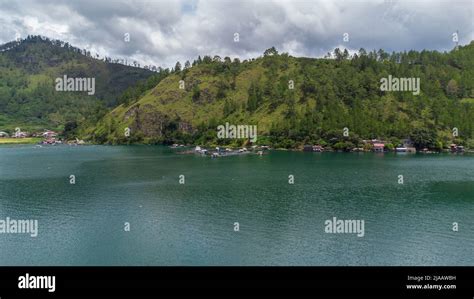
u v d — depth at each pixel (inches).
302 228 3093.0
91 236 2920.8
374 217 3420.3
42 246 2719.0
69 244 2753.4
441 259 2486.5
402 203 3954.2
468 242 2790.4
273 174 5944.9
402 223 3240.7
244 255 2546.8
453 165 7066.9
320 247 2684.5
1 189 4724.4
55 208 3754.9
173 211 3634.4
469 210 3673.7
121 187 4852.4
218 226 3159.5
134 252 2603.3
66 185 4995.1
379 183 5093.5
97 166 7062.0
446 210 3673.7
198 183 5132.9
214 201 4042.8
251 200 4079.7
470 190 4628.4
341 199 4126.5
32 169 6614.2
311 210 3661.4
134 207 3794.3
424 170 6373.0
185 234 2960.1
